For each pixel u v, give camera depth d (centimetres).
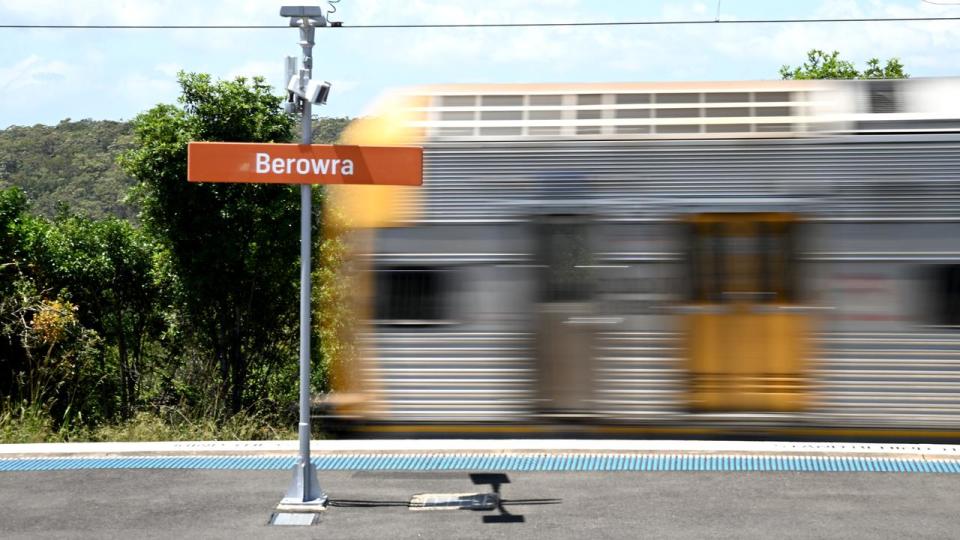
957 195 1240
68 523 969
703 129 1266
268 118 2947
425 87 1322
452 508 994
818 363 1240
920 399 1231
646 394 1249
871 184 1245
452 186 1281
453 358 1270
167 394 2970
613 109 1284
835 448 1156
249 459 1187
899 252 1240
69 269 2833
